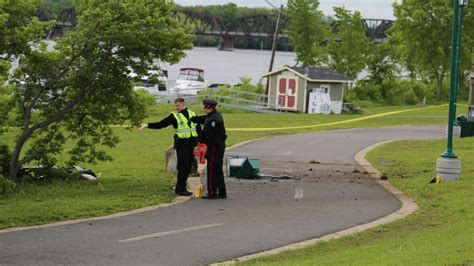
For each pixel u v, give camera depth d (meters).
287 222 17.98
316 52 94.94
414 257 13.09
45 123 24.22
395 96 99.12
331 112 80.81
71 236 15.73
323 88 82.00
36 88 24.31
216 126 21.56
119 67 24.39
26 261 13.35
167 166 28.92
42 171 24.95
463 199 20.97
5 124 24.28
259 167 27.91
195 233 16.39
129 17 23.62
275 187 24.52
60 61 24.28
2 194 21.41
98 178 26.17
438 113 77.31
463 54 86.62
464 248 13.69
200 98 80.88
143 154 36.50
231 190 23.59
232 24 171.62
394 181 26.12
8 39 23.05
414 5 88.69
